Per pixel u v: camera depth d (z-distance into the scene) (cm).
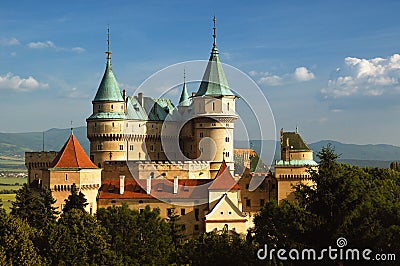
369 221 6212
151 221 9600
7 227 8156
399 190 12338
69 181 12638
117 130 14875
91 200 12938
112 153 14925
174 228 11012
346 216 5925
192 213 12556
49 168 12688
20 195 11425
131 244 8962
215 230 11450
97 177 13162
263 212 10256
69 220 8562
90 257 8056
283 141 14638
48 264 7750
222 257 7688
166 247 9250
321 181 6119
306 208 6178
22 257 7644
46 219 11006
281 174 14112
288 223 6506
